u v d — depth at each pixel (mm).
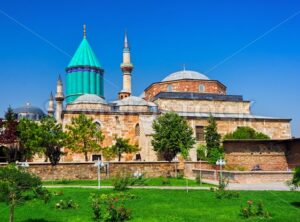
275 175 36906
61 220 20547
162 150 49281
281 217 20297
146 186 34875
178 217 20734
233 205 24078
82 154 55250
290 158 49781
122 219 20531
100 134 50250
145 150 54719
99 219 20594
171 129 49281
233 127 64562
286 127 66625
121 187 31031
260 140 50031
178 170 46594
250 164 49906
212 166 47844
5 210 23047
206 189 31703
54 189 31344
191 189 31656
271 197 26688
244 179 36562
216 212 22109
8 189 18141
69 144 47156
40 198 19516
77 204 24234
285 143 50719
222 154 50188
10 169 19172
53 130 45344
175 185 35844
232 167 48531
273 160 50406
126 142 52594
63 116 57688
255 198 26328
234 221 19766
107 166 43219
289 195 27484
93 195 27094
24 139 46500
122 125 59625
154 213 21906
